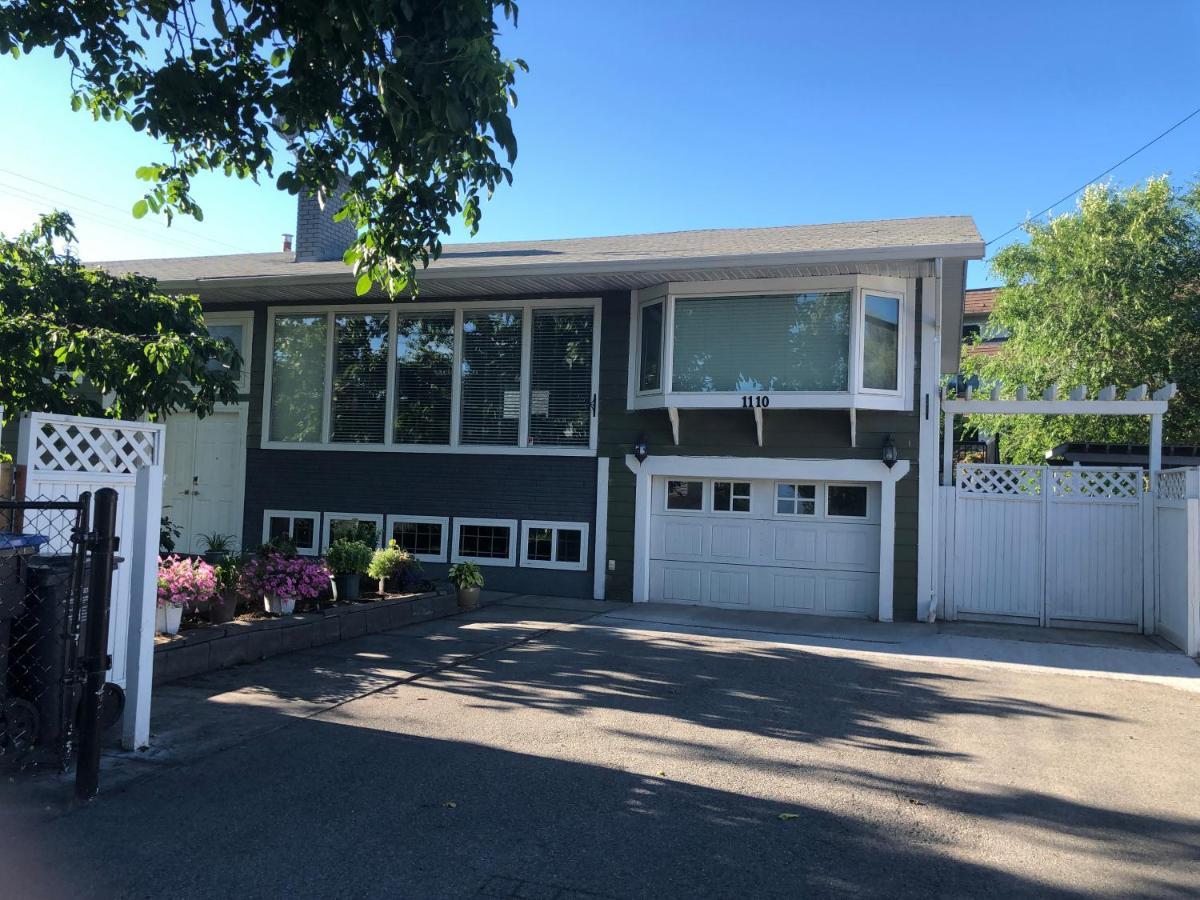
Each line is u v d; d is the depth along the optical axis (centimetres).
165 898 336
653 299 1214
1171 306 1712
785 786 483
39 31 596
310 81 590
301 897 341
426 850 387
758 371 1152
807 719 629
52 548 520
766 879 369
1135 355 1709
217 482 1405
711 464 1195
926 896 357
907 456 1125
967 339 2553
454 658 804
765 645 927
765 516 1197
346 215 688
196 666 703
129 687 504
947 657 885
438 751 527
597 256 1195
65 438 528
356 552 988
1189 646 904
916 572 1116
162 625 707
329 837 398
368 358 1356
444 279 1191
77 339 726
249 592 826
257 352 1394
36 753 457
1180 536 953
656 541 1234
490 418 1302
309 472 1365
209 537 1312
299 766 492
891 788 486
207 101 619
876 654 892
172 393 842
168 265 1664
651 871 373
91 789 429
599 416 1251
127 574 566
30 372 745
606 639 931
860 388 1106
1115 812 457
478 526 1298
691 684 730
